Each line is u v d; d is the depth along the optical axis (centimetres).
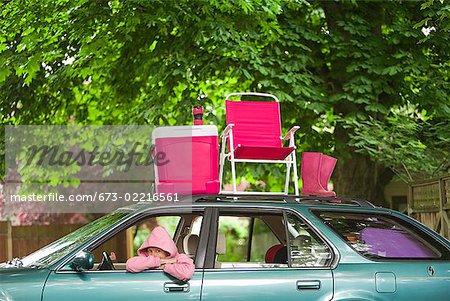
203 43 1254
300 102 1307
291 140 873
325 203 724
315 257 691
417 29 1352
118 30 1273
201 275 661
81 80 1460
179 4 1219
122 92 1474
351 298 676
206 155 739
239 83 1484
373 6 1444
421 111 1434
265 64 1330
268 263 711
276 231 778
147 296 647
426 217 1100
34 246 1426
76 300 635
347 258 692
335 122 1372
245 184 2014
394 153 1234
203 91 1470
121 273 652
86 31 1242
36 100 1479
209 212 687
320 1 1435
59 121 1548
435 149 1326
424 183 1093
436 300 694
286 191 856
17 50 1255
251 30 1272
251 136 937
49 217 1741
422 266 700
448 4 1107
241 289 662
